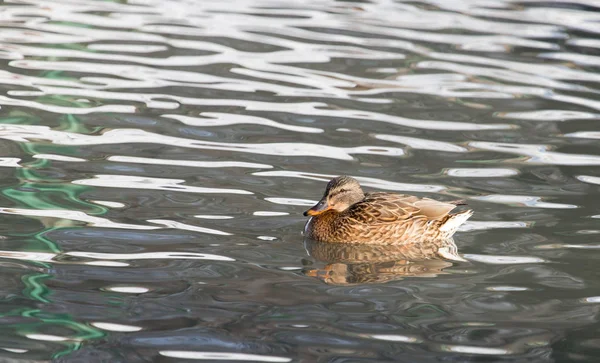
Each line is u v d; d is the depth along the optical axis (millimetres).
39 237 11938
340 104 18688
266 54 22000
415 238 12773
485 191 14406
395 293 10859
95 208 13008
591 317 10258
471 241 12578
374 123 17641
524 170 15422
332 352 9258
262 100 18672
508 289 11000
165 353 9117
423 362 9102
